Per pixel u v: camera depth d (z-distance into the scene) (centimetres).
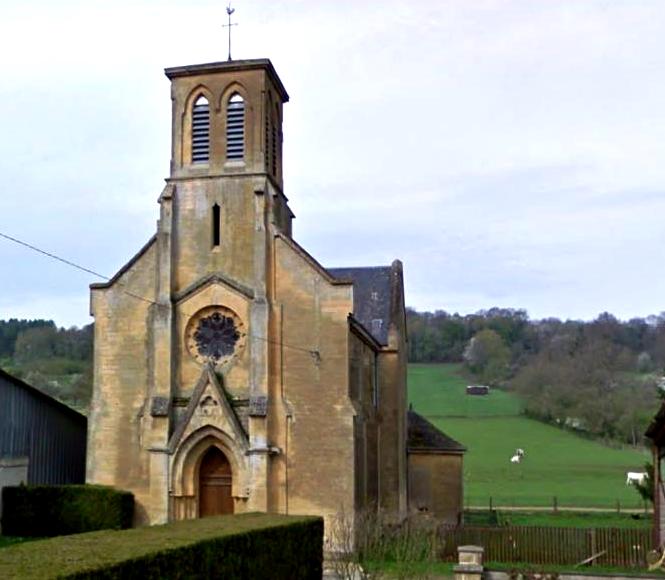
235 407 3550
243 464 3456
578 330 12638
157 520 3484
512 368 13038
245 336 3603
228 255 3669
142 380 3631
